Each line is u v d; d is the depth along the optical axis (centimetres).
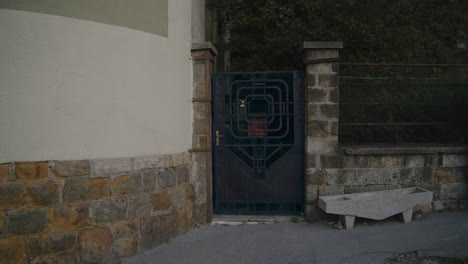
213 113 449
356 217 418
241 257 336
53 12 302
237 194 451
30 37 294
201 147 429
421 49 643
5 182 289
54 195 305
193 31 444
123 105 338
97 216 324
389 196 418
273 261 325
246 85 446
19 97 291
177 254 348
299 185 442
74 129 312
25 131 294
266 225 423
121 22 337
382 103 469
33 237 298
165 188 378
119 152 337
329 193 423
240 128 448
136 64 347
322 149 422
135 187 347
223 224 430
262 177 446
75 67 312
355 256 326
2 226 289
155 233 366
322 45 409
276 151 444
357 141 479
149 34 359
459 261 310
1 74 286
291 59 606
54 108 304
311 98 420
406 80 480
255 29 633
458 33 744
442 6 702
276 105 443
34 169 298
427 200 401
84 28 315
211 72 447
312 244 357
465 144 462
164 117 377
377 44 580
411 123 462
